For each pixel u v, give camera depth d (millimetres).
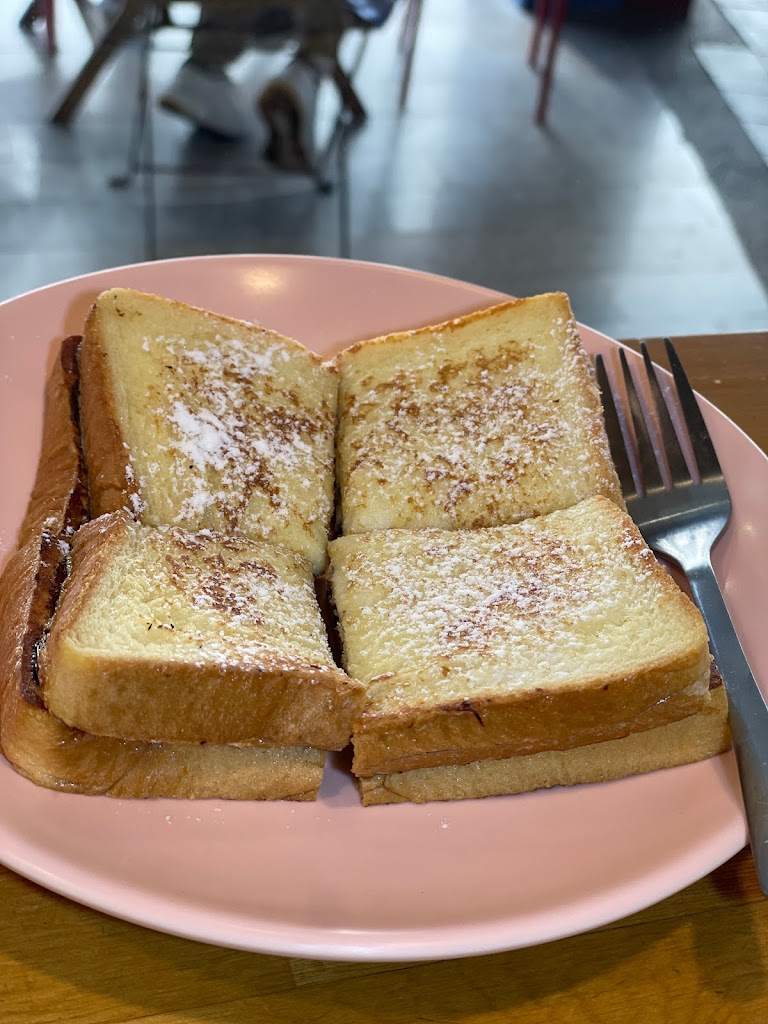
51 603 207
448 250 662
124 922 185
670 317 626
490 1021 182
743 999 188
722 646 226
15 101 715
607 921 179
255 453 250
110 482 230
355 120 767
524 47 901
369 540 242
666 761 209
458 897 183
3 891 186
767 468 270
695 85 862
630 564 232
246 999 180
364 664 215
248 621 211
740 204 738
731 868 204
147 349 257
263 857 186
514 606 224
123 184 662
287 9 677
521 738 203
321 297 300
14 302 268
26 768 188
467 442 264
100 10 688
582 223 703
